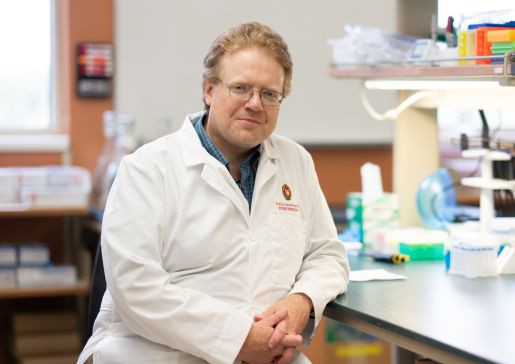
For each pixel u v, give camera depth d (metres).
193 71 4.56
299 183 2.38
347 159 4.99
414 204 3.25
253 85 2.13
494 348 1.72
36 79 4.64
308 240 2.38
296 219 2.30
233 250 2.17
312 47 4.79
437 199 3.06
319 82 4.83
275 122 2.21
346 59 3.17
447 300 2.17
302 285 2.20
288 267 2.24
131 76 4.48
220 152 2.26
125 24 4.45
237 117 2.15
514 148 2.78
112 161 4.20
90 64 4.43
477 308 2.08
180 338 2.02
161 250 2.15
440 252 2.77
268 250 2.21
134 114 4.50
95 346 2.19
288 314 2.10
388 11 4.91
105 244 2.12
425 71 2.52
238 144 2.19
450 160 4.77
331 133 4.88
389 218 3.02
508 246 2.58
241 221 2.20
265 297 2.18
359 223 3.03
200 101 4.58
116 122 4.23
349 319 2.13
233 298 2.15
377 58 3.01
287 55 2.21
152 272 2.06
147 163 2.19
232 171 2.29
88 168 4.53
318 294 2.17
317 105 4.84
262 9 4.68
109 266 2.09
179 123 4.56
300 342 2.06
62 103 4.64
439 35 2.94
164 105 4.53
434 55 2.66
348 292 2.28
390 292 2.27
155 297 2.03
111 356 2.12
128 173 2.18
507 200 3.05
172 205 2.16
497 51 2.30
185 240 2.14
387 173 5.07
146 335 2.07
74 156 4.51
